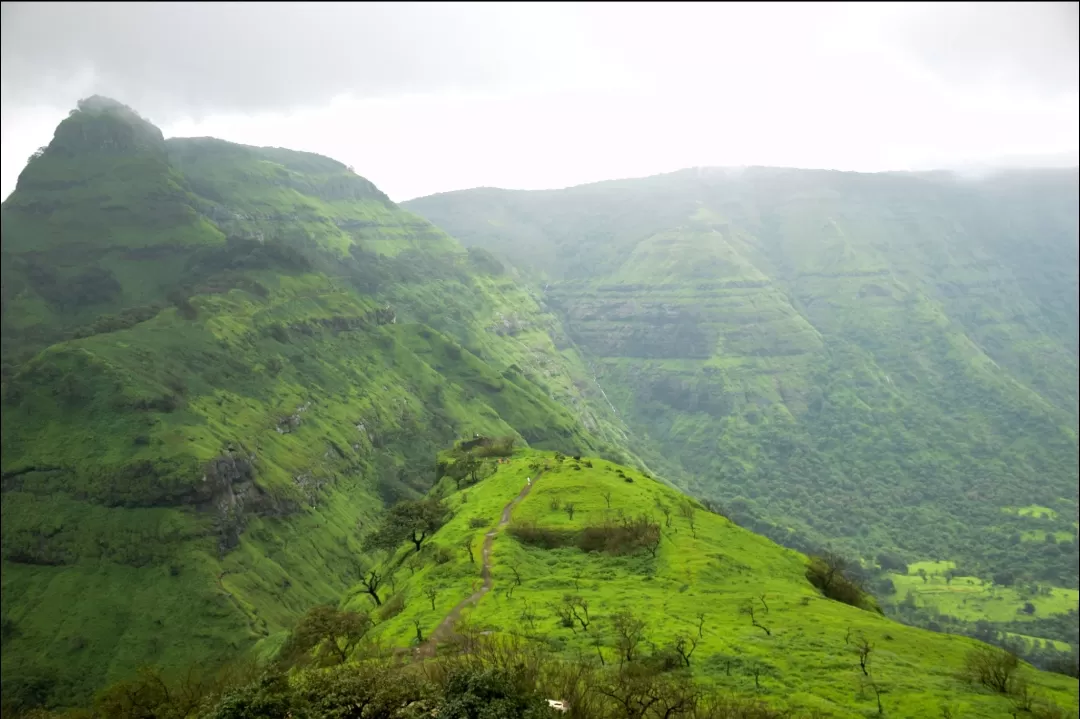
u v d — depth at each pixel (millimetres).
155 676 61938
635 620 69562
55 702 144500
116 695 59438
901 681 58938
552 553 99875
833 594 100938
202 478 190125
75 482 192875
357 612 89188
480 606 78500
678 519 114938
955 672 63031
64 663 154000
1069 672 96375
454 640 66812
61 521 186000
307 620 82250
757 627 71812
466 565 92875
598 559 97000
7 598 171375
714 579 88750
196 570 174875
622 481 136500
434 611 78188
